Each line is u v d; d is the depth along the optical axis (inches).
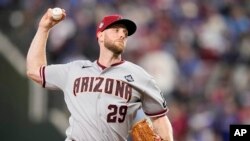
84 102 788.6
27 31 1918.1
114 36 799.1
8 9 2092.8
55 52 1940.2
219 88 1943.9
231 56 2201.0
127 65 804.0
